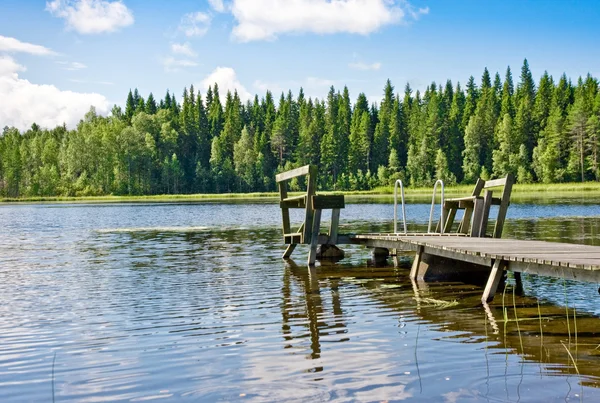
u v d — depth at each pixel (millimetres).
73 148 101062
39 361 5945
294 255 14352
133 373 5516
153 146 104938
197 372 5492
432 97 111250
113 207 50750
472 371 5340
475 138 100062
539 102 102062
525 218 25406
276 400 4758
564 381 5047
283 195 13930
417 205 42938
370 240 12664
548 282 10195
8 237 20516
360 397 4773
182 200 72875
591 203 39281
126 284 10398
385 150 111625
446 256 9758
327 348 6148
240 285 10156
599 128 85375
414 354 5875
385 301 8664
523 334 6605
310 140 111312
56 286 10289
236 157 107562
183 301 8805
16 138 130375
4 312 8203
